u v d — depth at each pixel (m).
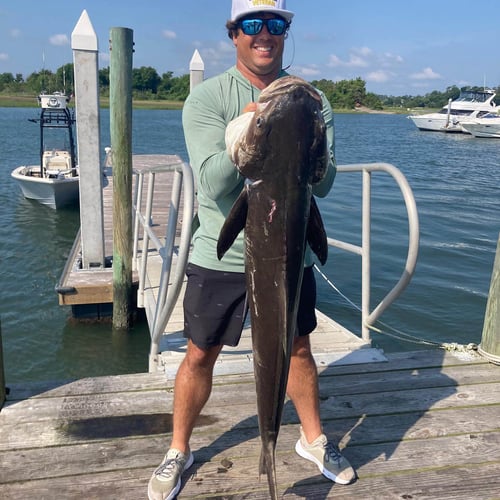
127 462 2.88
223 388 3.59
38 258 10.31
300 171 1.90
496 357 4.03
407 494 2.72
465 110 48.25
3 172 19.73
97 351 6.54
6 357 6.31
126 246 6.68
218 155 2.16
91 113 7.15
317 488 2.74
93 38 6.85
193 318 2.53
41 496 2.64
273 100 1.87
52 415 3.25
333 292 8.13
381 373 3.88
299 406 2.83
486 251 10.48
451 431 3.23
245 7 2.21
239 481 2.77
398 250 10.37
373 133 50.78
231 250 2.44
